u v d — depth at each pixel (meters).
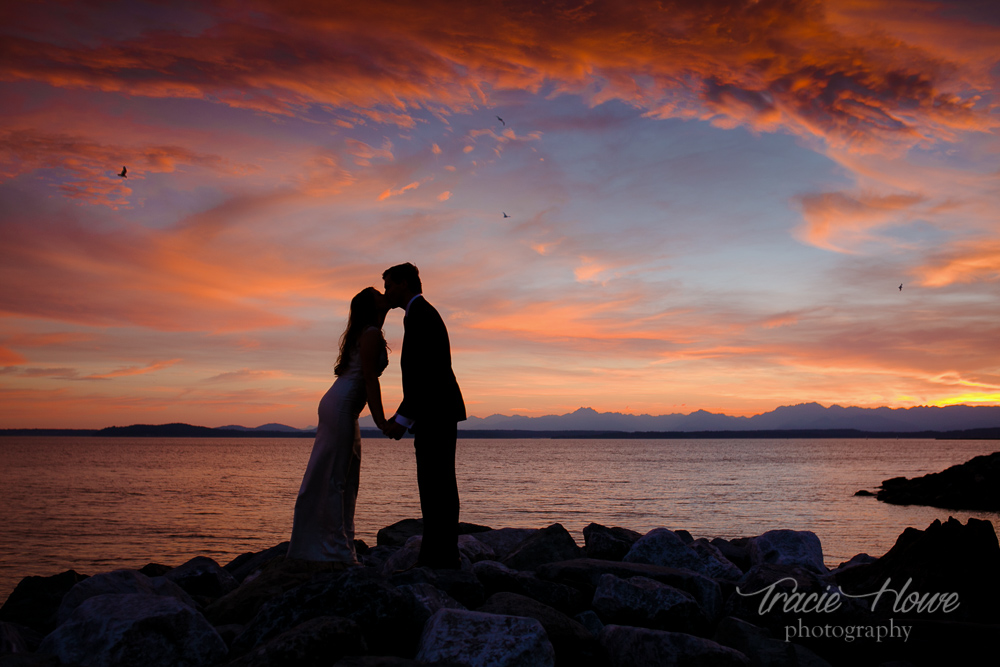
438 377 4.79
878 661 4.27
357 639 3.21
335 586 3.63
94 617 3.41
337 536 4.79
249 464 150.12
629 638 3.79
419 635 3.64
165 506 58.38
